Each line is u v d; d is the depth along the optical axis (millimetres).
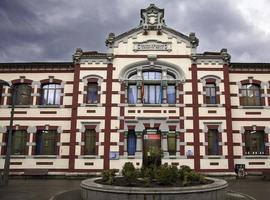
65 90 29828
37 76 30250
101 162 27453
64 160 28312
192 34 29734
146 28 29844
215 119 28188
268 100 29516
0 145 28828
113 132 27984
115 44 29766
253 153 28734
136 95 29078
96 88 29312
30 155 28406
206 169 27172
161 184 14289
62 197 15750
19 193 18312
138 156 27375
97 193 13492
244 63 30062
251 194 18172
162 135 27781
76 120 28344
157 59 29359
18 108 29453
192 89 28781
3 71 30375
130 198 12672
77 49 29641
